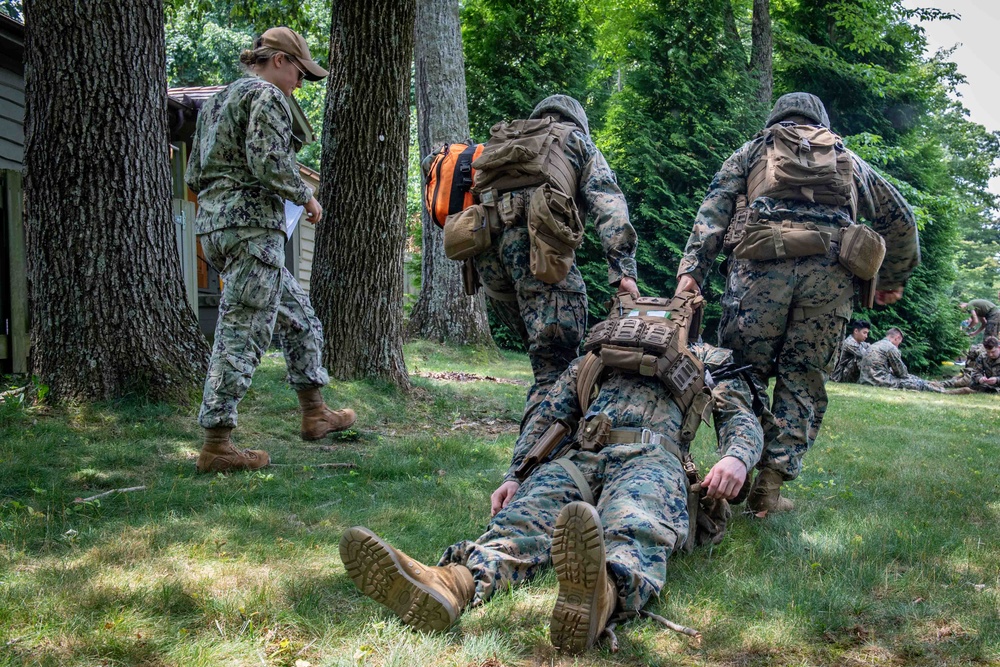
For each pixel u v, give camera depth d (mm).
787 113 4141
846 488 4293
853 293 3834
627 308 3297
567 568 2135
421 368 9633
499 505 2988
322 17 20578
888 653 2232
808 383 3811
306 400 5023
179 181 9938
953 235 21688
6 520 3145
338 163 6617
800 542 3193
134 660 2049
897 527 3383
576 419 3180
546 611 2418
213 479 3971
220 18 26375
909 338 20578
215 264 4273
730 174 4043
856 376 14539
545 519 2678
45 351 4992
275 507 3520
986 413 9344
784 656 2217
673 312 3223
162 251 5250
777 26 21844
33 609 2287
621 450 2885
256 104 4000
